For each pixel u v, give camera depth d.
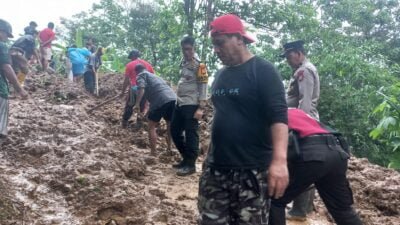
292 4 15.61
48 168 4.85
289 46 4.68
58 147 5.38
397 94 8.72
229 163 2.80
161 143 7.34
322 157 3.32
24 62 7.67
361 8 19.22
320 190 3.60
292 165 3.37
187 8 15.33
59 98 9.30
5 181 4.38
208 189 2.91
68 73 12.59
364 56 15.98
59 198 4.36
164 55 15.48
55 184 4.53
